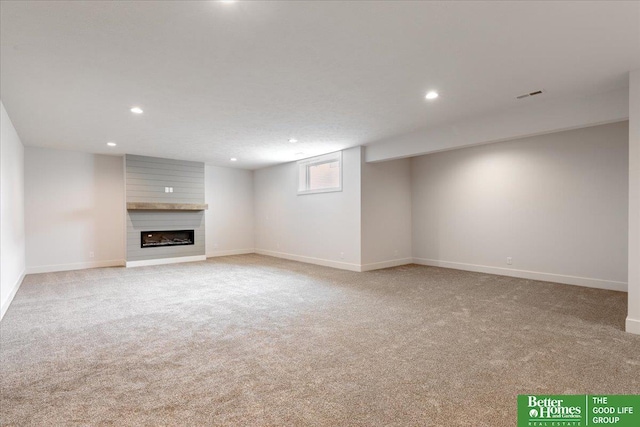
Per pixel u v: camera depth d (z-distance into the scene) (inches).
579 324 133.7
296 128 203.0
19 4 79.8
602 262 195.9
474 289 195.3
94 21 88.0
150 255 298.8
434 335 122.6
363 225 257.1
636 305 122.9
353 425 71.2
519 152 230.7
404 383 88.7
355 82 132.6
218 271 261.9
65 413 75.6
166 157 303.3
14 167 196.9
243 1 79.7
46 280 227.8
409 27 93.0
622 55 110.9
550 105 158.6
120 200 297.6
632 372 93.8
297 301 170.7
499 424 71.3
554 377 91.4
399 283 212.8
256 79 128.6
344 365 99.3
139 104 156.3
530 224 225.0
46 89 136.3
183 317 145.6
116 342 117.6
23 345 115.0
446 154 272.7
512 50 107.1
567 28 93.9
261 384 88.5
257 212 380.5
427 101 156.0
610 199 193.0
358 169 255.9
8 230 171.8
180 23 89.5
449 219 270.8
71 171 272.7
